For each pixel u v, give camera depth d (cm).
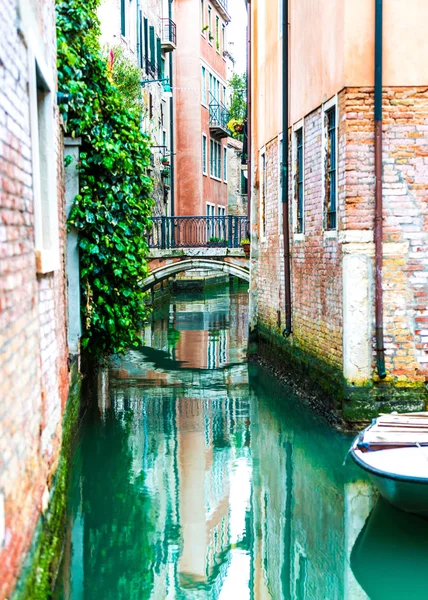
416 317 863
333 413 922
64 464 677
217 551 639
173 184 3169
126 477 810
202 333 1977
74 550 635
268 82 1361
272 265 1344
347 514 704
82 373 1063
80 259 1040
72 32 960
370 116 850
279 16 1243
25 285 458
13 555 370
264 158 1439
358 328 864
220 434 977
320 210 987
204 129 3384
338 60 873
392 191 855
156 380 1338
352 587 575
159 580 586
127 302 1091
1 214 375
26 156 482
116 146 1017
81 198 1006
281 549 640
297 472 827
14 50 442
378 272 856
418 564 607
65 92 871
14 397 395
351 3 839
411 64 844
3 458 353
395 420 746
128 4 2388
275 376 1295
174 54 3231
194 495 758
